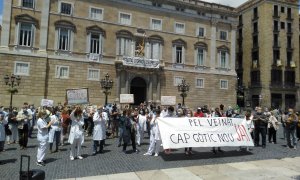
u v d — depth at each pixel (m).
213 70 49.81
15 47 37.53
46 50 39.22
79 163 13.44
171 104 31.36
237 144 15.67
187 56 48.09
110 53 42.94
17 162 13.49
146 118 21.56
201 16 49.56
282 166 13.07
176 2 47.56
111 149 17.25
